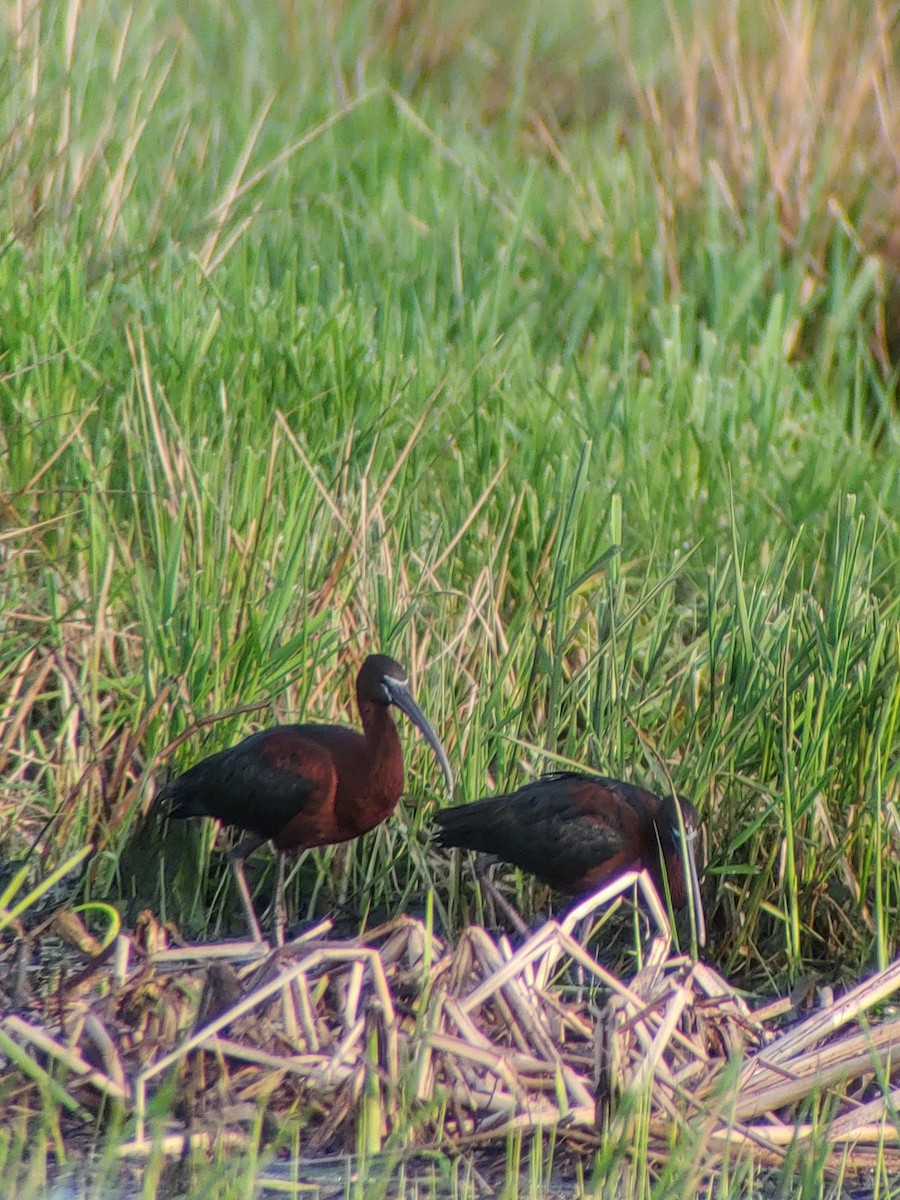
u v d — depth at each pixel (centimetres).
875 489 1408
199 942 1019
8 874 1041
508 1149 748
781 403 1534
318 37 2103
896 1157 787
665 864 994
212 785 1000
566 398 1446
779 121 1789
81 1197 720
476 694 1088
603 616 1120
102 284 1449
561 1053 841
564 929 859
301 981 828
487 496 1191
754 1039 880
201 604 1079
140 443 1207
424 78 2192
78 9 1565
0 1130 747
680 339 1617
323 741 1003
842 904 1028
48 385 1273
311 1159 766
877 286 1680
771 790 1023
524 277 1747
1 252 1412
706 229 1753
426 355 1423
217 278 1504
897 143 1766
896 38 1841
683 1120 764
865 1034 845
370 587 1135
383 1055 800
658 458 1368
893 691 1023
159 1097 725
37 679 1075
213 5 2114
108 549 1108
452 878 1041
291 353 1358
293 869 1070
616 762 1066
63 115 1511
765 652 1091
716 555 1237
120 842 1024
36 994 900
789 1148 757
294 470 1187
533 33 2227
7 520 1180
